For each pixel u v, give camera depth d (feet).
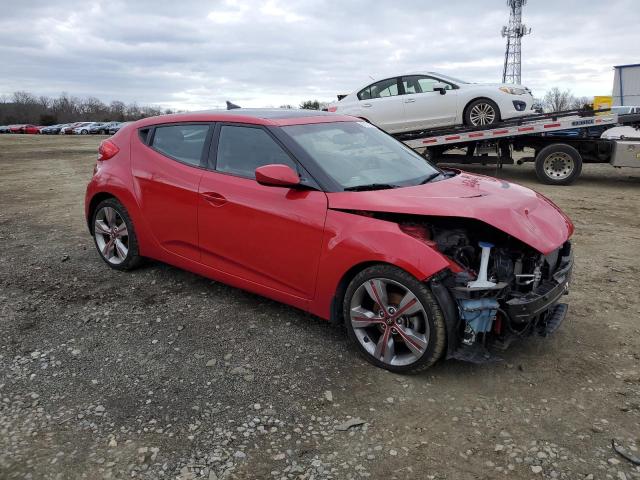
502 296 10.31
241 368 11.26
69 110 367.86
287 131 12.92
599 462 8.39
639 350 11.89
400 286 10.52
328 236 11.34
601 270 17.42
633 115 33.60
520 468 8.29
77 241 21.16
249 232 12.74
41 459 8.49
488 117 38.04
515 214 10.78
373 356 11.24
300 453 8.67
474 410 9.78
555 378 10.81
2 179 44.52
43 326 13.25
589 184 37.63
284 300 12.67
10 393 10.31
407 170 13.55
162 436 9.07
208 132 14.23
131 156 15.94
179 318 13.65
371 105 40.75
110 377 10.92
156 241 15.37
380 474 8.19
